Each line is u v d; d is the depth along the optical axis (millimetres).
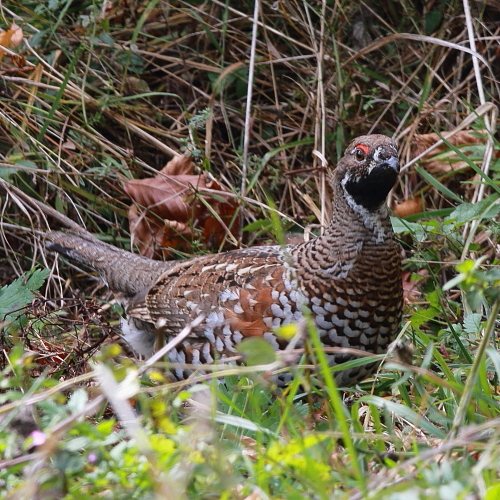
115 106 11203
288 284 7363
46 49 11570
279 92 11938
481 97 10141
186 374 7902
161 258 10617
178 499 4336
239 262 7832
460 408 5246
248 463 4969
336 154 11383
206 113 10570
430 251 9523
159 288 8375
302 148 11531
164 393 5547
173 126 11516
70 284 10578
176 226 10453
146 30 12016
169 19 12000
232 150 11523
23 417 5238
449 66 11820
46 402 4910
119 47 11586
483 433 5449
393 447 6441
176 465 4766
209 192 10414
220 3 11406
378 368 7590
